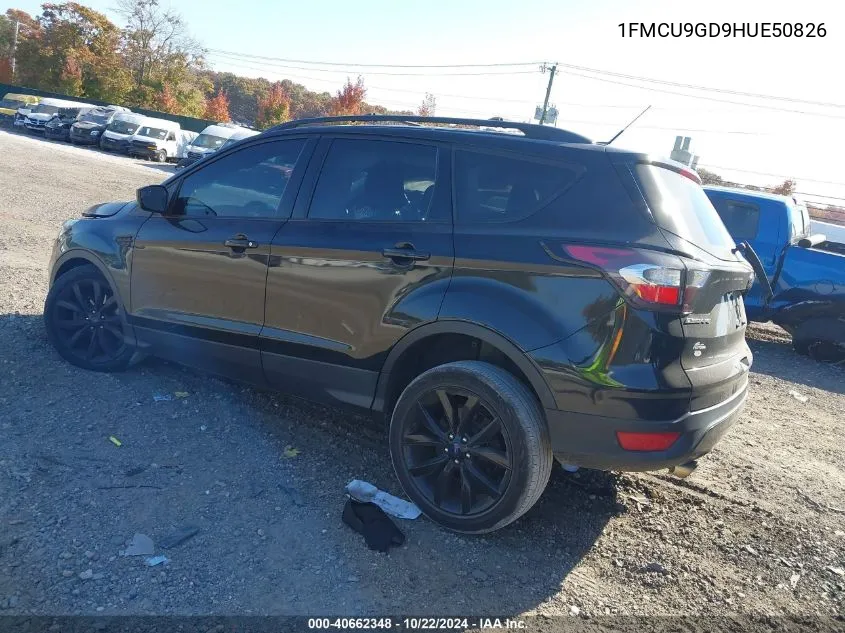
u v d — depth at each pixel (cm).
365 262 358
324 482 374
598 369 299
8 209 1124
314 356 379
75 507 322
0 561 280
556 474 423
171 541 306
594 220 315
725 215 932
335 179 391
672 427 301
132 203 496
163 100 6575
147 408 436
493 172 346
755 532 383
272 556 305
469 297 326
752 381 750
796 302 879
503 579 311
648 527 375
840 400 714
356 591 290
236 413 445
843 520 412
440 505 340
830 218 3297
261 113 6188
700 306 310
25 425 391
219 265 414
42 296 653
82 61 6406
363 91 5562
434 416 347
